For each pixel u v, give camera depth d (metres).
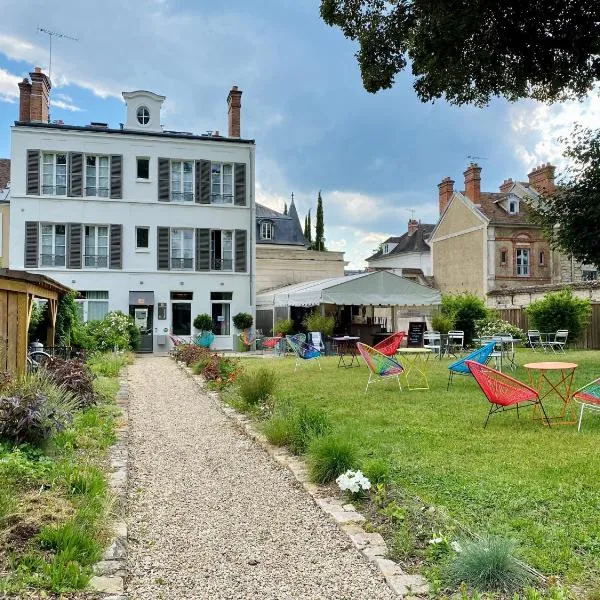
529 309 23.39
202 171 27.98
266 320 30.62
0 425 5.24
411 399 9.68
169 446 6.87
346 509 4.49
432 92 13.65
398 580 3.27
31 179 25.98
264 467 5.91
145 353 26.47
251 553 3.77
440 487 4.89
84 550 3.42
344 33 13.66
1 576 3.08
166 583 3.34
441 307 24.66
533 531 3.88
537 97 14.70
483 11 11.36
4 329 8.21
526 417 7.97
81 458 5.62
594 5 11.15
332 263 34.25
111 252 26.84
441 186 39.25
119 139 27.02
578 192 14.65
